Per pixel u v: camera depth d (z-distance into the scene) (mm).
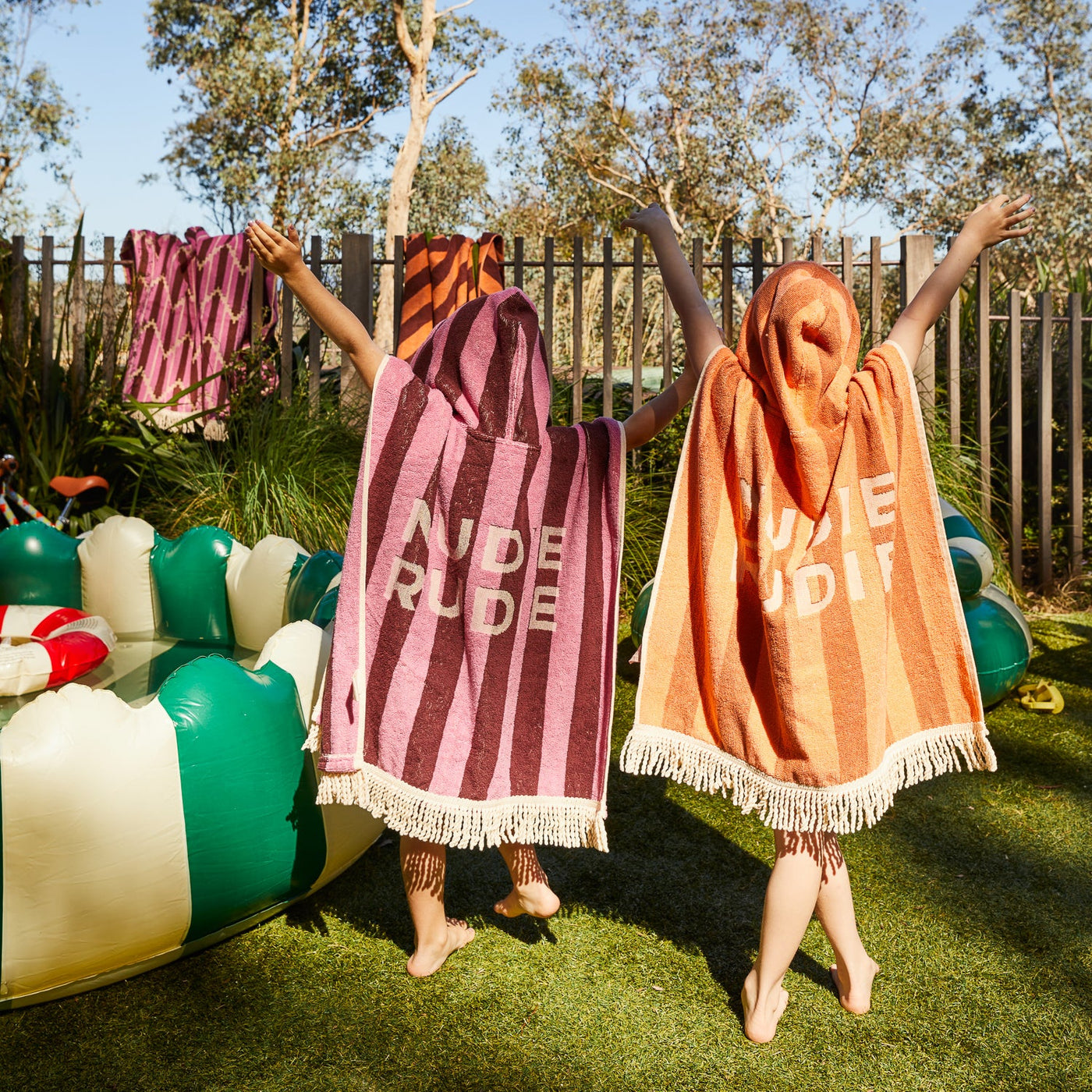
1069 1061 1820
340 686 1847
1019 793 3029
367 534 1874
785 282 1800
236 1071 1768
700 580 1874
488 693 1880
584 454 1948
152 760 1880
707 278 18219
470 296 5875
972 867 2570
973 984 2059
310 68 22438
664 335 5828
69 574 3590
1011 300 5668
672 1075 1783
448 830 1846
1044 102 25891
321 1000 1972
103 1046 1819
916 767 1878
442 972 2082
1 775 1734
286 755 2123
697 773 1854
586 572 1932
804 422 1780
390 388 1888
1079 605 5570
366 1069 1781
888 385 1842
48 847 1779
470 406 1931
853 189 25562
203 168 22844
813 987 2053
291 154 21406
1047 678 4176
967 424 6176
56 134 25594
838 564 1783
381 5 21453
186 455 5566
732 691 1813
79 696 1880
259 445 5168
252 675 2154
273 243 1843
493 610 1890
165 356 6430
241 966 2078
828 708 1754
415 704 1862
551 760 1909
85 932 1855
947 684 1877
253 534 4652
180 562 3455
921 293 1974
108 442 5523
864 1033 1904
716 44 23188
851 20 23672
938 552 1863
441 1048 1842
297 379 6004
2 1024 1871
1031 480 6422
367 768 1854
